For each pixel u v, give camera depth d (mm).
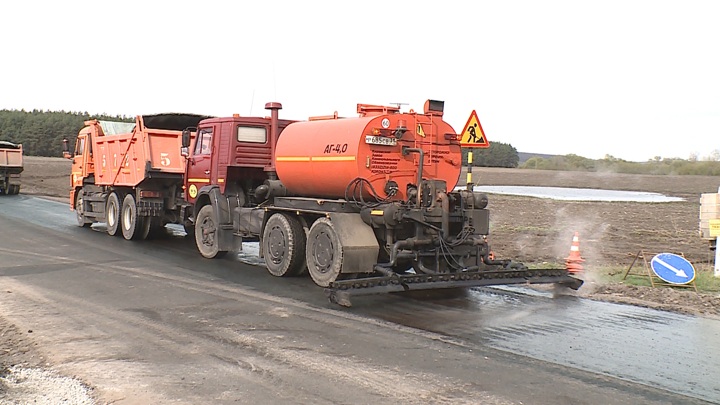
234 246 12875
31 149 89562
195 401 5043
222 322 7594
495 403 5098
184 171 15016
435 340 6926
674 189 47375
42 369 5805
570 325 7684
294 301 8906
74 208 19969
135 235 15852
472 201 9938
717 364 6230
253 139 12984
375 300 9055
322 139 10508
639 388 5516
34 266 11352
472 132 10156
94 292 9227
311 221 10867
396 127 9984
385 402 5086
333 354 6363
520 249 15328
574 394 5336
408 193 9992
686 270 10172
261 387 5387
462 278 9141
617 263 13328
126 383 5434
